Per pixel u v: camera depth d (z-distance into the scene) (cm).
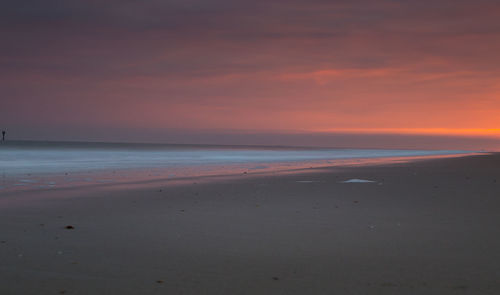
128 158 4841
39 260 561
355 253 594
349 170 2381
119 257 576
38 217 888
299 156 6062
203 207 1023
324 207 1014
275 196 1225
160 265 539
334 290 450
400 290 448
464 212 925
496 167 2572
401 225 789
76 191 1390
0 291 448
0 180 1862
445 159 3925
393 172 2180
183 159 4641
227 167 2997
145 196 1245
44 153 6800
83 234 720
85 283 473
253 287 459
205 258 571
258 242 662
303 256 580
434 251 600
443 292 442
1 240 675
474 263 541
